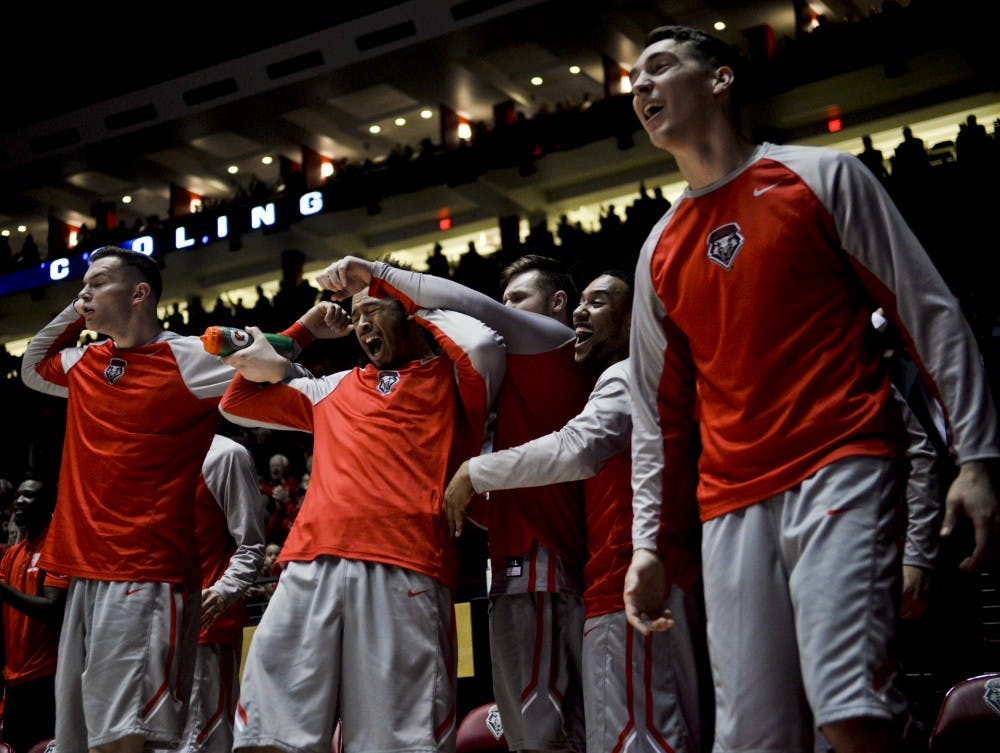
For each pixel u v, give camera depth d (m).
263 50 15.40
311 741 2.41
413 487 2.60
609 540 2.53
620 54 15.27
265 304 16.02
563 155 14.92
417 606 2.51
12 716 5.05
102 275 3.22
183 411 3.15
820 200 1.79
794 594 1.66
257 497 3.83
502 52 15.36
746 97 12.41
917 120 13.38
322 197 14.72
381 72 15.20
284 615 2.52
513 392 2.81
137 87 16.16
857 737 1.57
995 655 3.70
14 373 15.18
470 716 3.67
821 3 14.55
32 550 5.23
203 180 18.55
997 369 4.93
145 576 3.02
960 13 11.16
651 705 2.39
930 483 2.18
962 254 11.12
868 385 1.75
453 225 16.78
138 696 2.94
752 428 1.79
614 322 2.76
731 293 1.84
